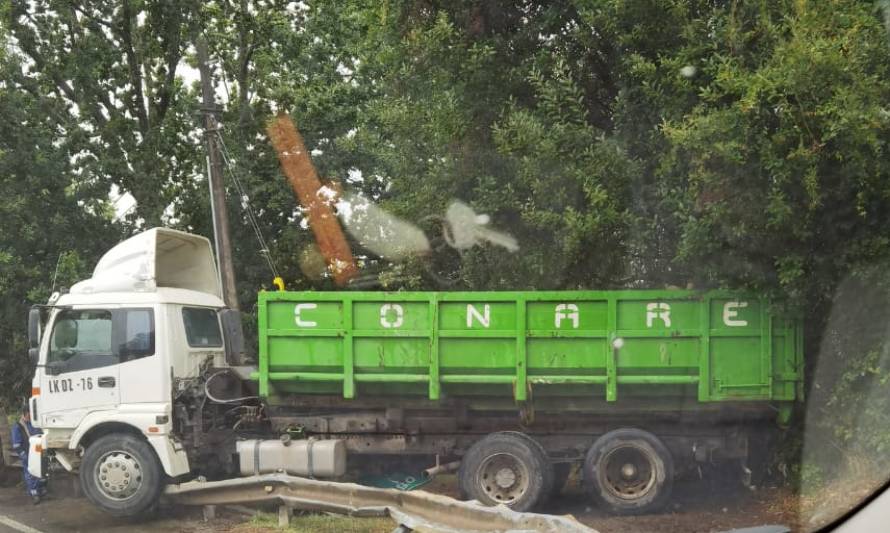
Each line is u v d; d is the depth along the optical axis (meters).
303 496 8.00
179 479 8.89
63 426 8.80
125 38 18.20
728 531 6.75
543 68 9.50
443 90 10.14
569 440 8.38
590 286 9.13
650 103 8.43
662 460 7.94
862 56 6.55
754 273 7.50
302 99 18.41
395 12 10.25
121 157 17.25
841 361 7.75
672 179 7.84
